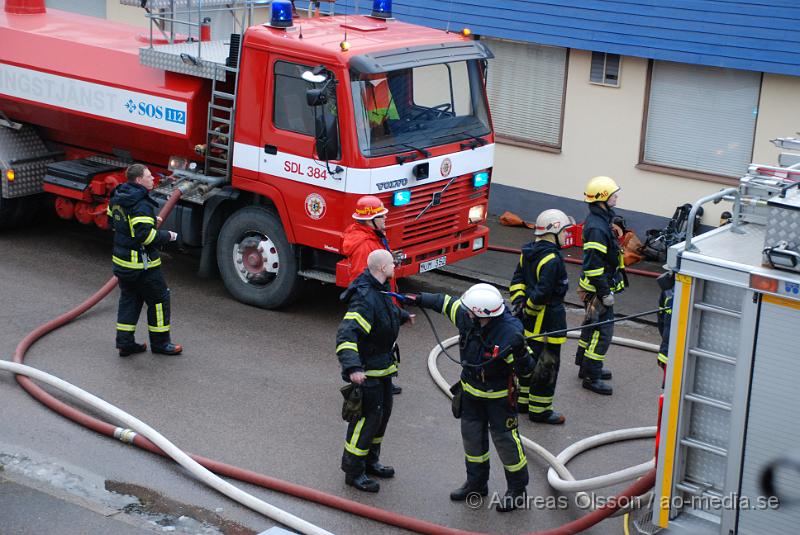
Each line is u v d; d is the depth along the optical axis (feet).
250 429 26.11
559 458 24.48
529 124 43.62
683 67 38.86
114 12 52.19
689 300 18.02
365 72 29.76
